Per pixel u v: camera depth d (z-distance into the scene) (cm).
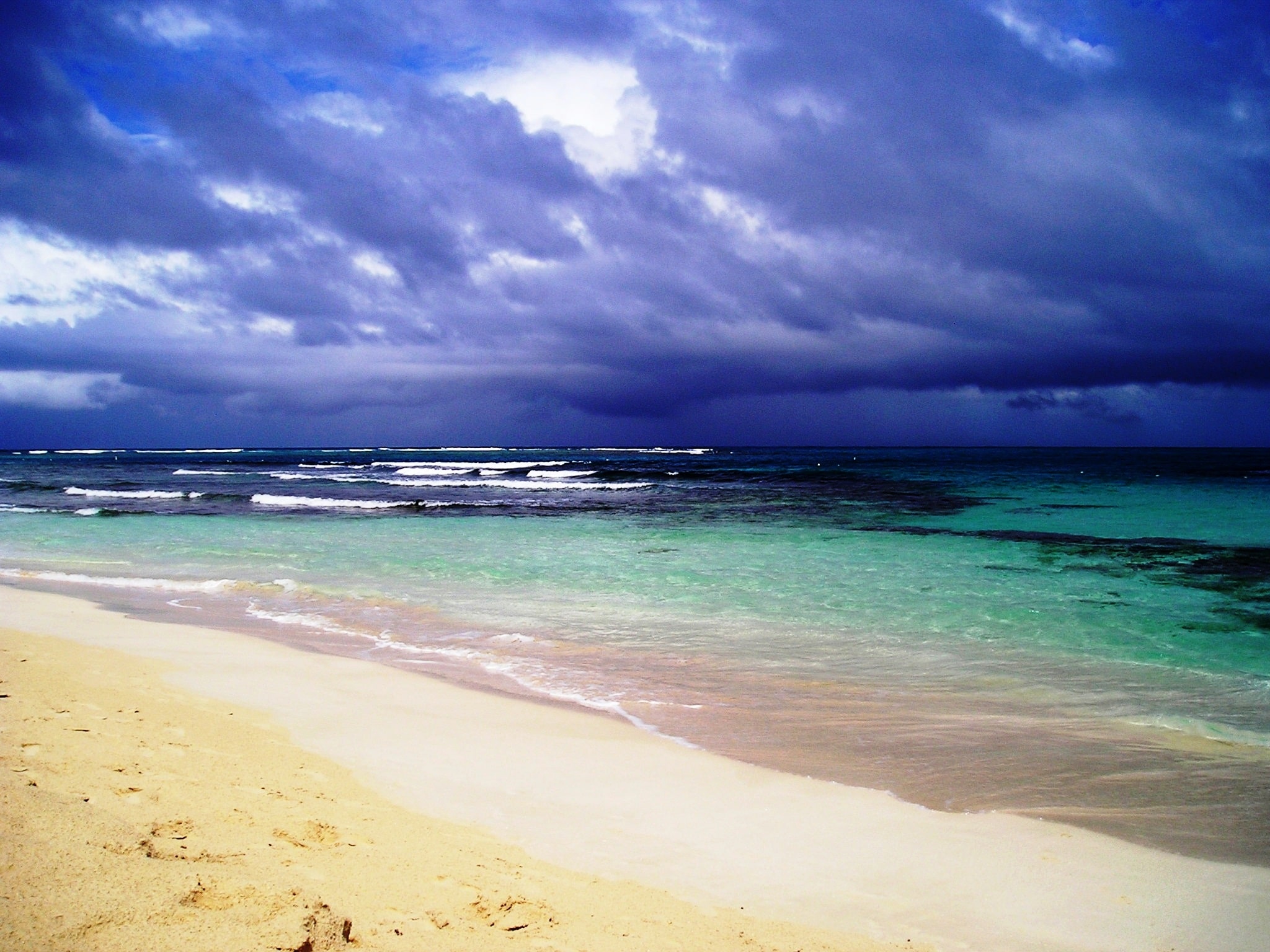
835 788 572
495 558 1698
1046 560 1666
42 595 1283
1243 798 566
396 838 430
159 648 930
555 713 734
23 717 570
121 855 333
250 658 897
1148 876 454
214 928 280
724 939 356
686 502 3147
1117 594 1316
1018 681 858
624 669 895
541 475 5306
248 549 1836
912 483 4272
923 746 665
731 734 690
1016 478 4728
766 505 3012
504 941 323
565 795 542
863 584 1405
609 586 1392
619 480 4716
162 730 590
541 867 419
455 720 703
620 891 400
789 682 852
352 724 676
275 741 606
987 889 434
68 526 2336
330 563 1631
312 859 377
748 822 509
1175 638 1034
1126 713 755
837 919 393
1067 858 473
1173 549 1803
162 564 1634
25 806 370
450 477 5147
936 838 495
